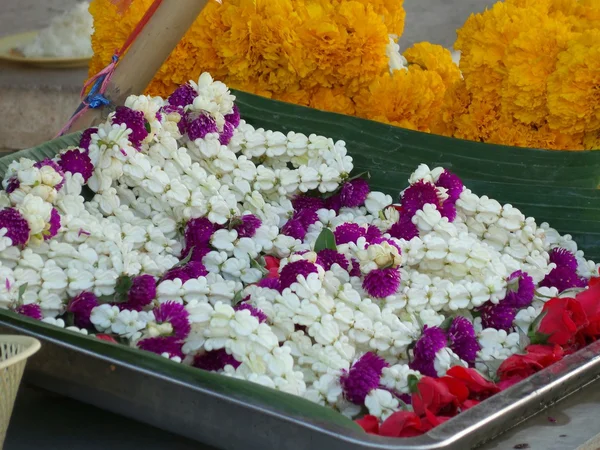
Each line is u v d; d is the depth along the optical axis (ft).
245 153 3.39
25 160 3.07
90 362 2.61
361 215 3.36
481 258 3.00
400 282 2.93
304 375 2.72
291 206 3.33
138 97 3.21
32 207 2.88
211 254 3.05
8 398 2.44
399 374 2.69
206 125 3.28
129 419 2.76
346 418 2.42
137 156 3.14
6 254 2.85
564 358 2.73
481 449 2.52
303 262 2.83
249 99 3.63
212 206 3.13
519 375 2.74
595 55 3.55
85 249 2.93
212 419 2.53
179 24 3.48
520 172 3.55
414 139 3.56
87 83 3.58
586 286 3.22
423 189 3.21
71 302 2.82
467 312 3.00
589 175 3.55
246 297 2.87
